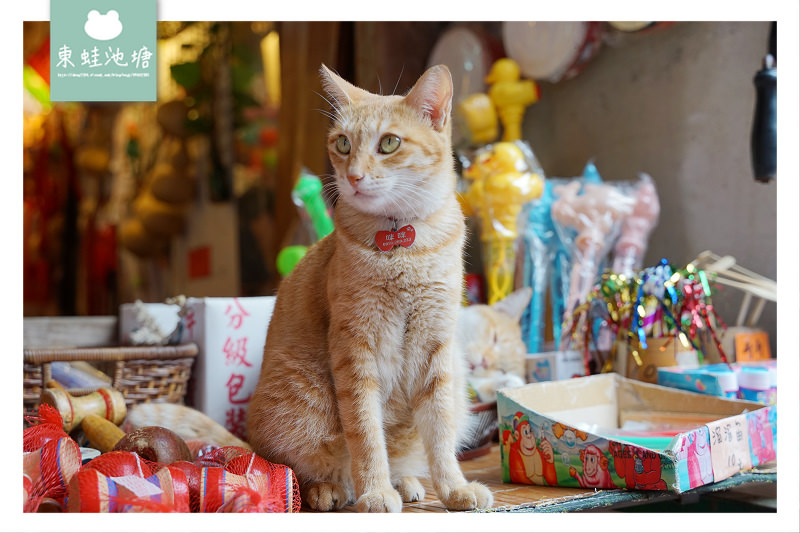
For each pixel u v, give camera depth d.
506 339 1.92
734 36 2.05
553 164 2.62
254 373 1.80
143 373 1.71
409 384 1.34
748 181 2.01
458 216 1.36
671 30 2.21
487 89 2.50
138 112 4.27
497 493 1.32
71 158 4.43
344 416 1.26
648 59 2.29
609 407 1.69
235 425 1.77
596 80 2.45
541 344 2.16
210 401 1.75
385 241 1.27
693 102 2.15
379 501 1.15
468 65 2.53
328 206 2.20
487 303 2.29
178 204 3.92
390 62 2.73
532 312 2.15
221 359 1.76
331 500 1.28
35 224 4.39
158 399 1.72
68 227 4.43
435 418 1.29
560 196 2.12
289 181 3.13
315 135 2.94
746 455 1.34
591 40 2.27
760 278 1.86
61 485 1.14
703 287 1.72
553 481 1.35
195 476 1.12
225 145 3.93
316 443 1.34
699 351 1.85
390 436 1.39
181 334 1.87
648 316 1.77
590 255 2.04
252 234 3.87
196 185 4.05
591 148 2.47
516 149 2.13
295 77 3.10
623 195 2.08
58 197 4.40
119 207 4.42
